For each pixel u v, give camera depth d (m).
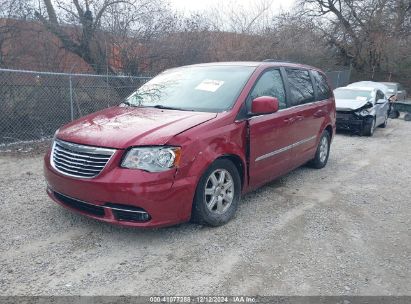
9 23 9.11
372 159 8.17
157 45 12.12
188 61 12.91
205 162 3.82
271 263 3.53
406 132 12.73
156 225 3.57
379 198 5.46
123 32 11.57
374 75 30.52
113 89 9.53
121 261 3.47
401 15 27.89
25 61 9.52
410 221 4.65
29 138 8.15
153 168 3.51
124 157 3.54
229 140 4.15
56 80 8.45
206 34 13.83
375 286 3.24
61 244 3.73
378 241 4.07
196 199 3.86
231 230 4.16
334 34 27.86
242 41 17.62
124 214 3.57
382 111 12.95
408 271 3.50
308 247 3.87
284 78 5.50
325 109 6.66
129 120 4.09
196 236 3.98
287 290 3.14
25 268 3.30
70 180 3.69
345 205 5.11
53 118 8.49
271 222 4.42
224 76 4.94
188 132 3.76
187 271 3.35
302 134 5.79
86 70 11.20
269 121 4.82
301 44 21.55
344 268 3.50
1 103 7.81
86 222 4.21
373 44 28.22
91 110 9.16
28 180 5.68
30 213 4.43
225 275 3.31
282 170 5.43
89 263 3.42
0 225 4.10
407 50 28.95
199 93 4.74
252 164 4.60
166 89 5.06
